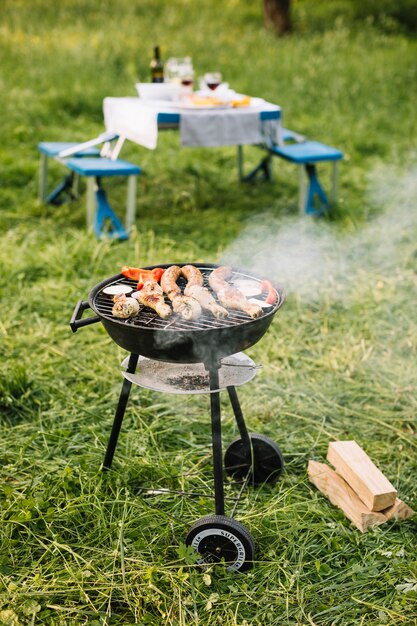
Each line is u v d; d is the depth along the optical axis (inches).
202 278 104.8
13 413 131.6
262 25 551.8
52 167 265.9
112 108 210.1
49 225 223.8
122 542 97.1
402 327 164.1
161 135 309.4
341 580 93.8
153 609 89.3
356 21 563.2
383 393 139.8
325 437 127.3
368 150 309.4
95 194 213.0
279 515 105.7
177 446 124.3
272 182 272.8
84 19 514.9
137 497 107.0
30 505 102.6
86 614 87.3
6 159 269.6
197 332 87.5
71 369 146.6
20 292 175.3
